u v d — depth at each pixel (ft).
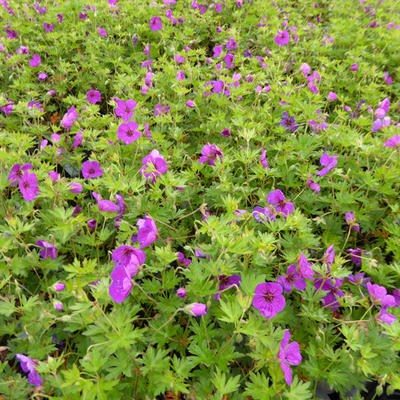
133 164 1.97
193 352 1.30
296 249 1.62
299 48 3.41
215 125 2.29
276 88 2.50
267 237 1.46
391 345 1.36
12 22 3.45
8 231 1.48
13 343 1.47
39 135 2.28
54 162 2.13
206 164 2.09
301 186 2.04
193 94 2.63
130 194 1.76
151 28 3.45
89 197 2.03
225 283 1.49
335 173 1.89
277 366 1.20
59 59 2.97
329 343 1.44
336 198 1.91
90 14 3.49
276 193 1.71
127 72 2.83
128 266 1.32
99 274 1.42
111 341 1.19
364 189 2.06
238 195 1.96
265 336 1.22
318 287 1.55
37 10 3.82
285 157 2.04
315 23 4.75
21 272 1.51
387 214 2.06
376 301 1.43
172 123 2.35
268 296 1.30
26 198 1.66
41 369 1.17
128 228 1.58
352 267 1.84
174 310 1.43
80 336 1.44
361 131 2.63
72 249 1.70
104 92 2.84
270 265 1.59
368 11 4.92
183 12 4.03
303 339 1.48
